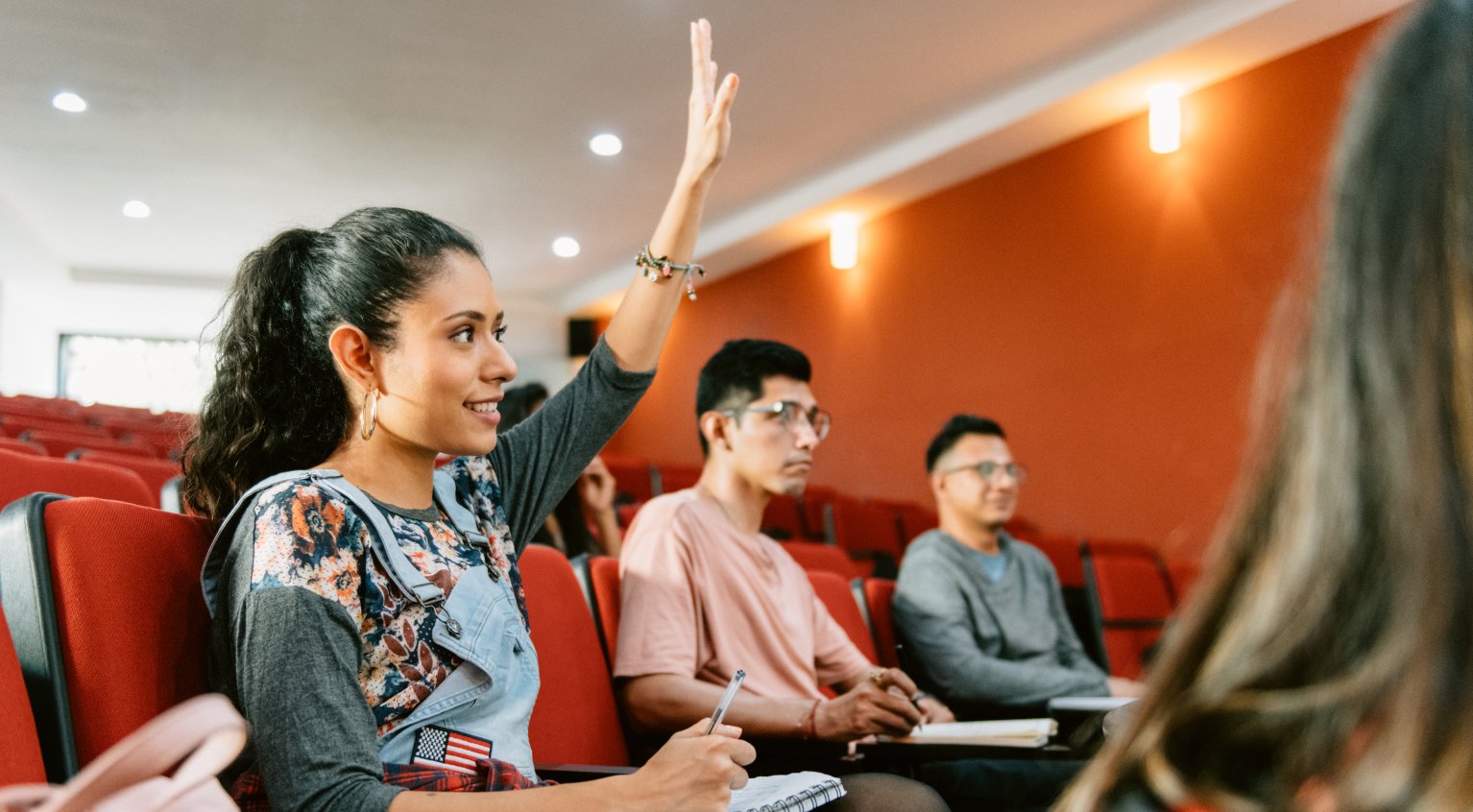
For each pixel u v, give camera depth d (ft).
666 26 18.57
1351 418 1.15
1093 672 9.57
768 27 18.67
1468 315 1.10
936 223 24.71
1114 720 4.12
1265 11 17.80
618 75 20.27
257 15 18.19
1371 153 1.20
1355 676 1.09
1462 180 1.14
